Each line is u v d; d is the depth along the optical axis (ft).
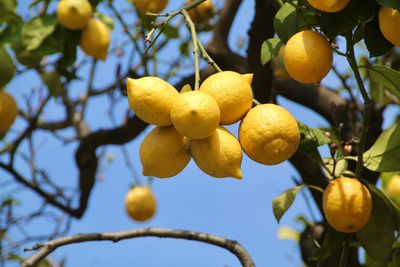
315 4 3.67
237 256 4.69
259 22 5.42
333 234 4.51
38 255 4.62
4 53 5.35
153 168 3.58
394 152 4.34
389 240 4.37
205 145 3.51
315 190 5.76
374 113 5.73
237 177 3.52
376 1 3.73
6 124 5.28
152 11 5.89
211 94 3.55
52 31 5.91
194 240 4.74
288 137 3.55
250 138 3.55
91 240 4.70
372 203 4.38
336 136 4.48
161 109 3.48
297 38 3.83
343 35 3.92
